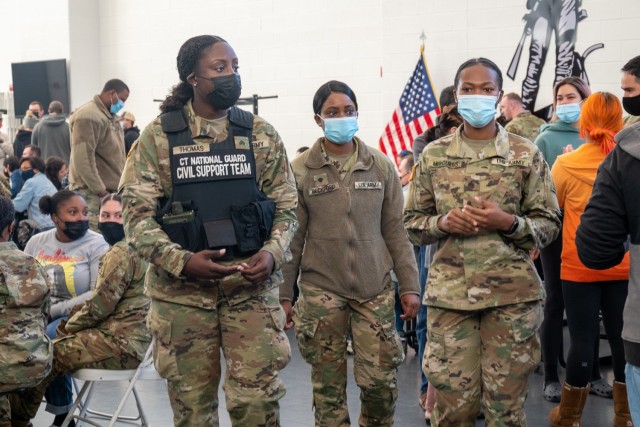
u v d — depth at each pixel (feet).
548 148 18.21
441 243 12.25
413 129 31.12
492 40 30.32
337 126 13.52
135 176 11.04
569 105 17.92
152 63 41.83
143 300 14.48
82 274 16.71
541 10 29.45
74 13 43.14
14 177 30.94
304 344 13.80
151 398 18.26
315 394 13.92
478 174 11.96
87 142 23.91
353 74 35.83
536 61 29.63
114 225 16.96
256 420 10.99
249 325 11.05
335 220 13.55
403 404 17.54
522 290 11.78
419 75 31.14
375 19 35.22
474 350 12.01
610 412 16.76
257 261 10.82
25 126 39.58
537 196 12.05
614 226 9.92
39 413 17.47
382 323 13.52
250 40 38.52
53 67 43.50
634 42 28.12
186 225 10.74
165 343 11.09
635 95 13.42
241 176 11.15
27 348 12.75
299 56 37.24
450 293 11.91
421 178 12.46
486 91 11.89
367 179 13.71
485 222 11.53
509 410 11.76
